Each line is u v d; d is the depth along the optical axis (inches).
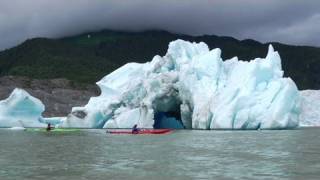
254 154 1481.3
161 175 1053.8
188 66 3233.3
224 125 2908.5
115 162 1296.8
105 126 3400.6
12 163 1298.0
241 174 1058.7
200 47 3617.1
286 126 2950.3
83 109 3612.2
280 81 3073.3
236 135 2411.4
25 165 1251.2
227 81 3216.0
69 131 3161.9
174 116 3526.1
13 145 1959.9
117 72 3823.8
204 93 3107.8
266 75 3137.3
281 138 2183.8
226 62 3385.8
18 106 3784.5
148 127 3203.7
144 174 1069.8
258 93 3046.3
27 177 1040.8
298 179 983.6
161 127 3550.7
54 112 5497.1
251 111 2945.4
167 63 3462.1
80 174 1078.4
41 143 2062.0
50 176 1052.5
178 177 1024.9
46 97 5925.2
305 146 1759.4
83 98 6269.7
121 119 3329.2
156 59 3654.0
